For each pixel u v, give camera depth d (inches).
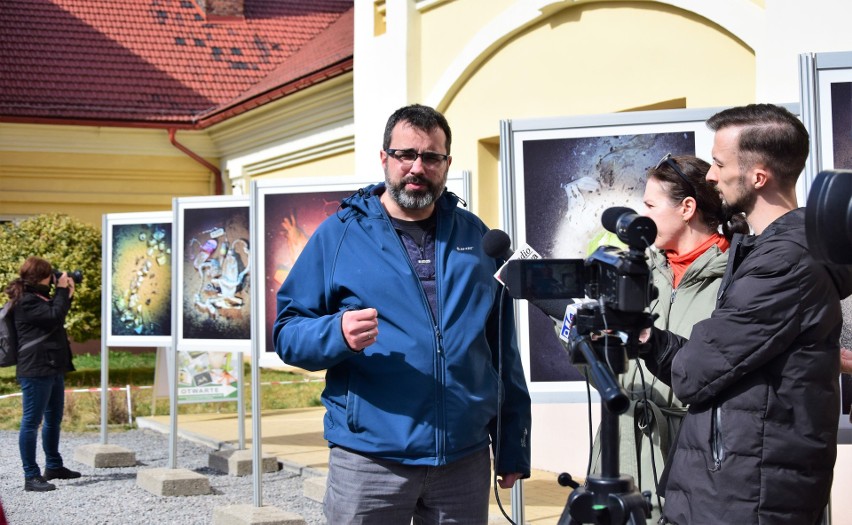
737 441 110.7
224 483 327.9
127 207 751.7
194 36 832.9
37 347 318.0
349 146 560.4
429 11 384.5
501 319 138.1
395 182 139.4
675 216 143.8
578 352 110.2
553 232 186.9
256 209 265.0
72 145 737.6
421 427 134.6
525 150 187.6
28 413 318.3
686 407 141.7
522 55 336.5
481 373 140.0
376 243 140.3
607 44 303.7
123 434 439.2
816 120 161.2
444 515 138.5
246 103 636.7
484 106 354.3
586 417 304.0
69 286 326.0
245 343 303.4
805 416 110.4
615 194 184.4
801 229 111.3
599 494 109.7
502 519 252.2
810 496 110.8
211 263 309.0
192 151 749.3
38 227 619.8
